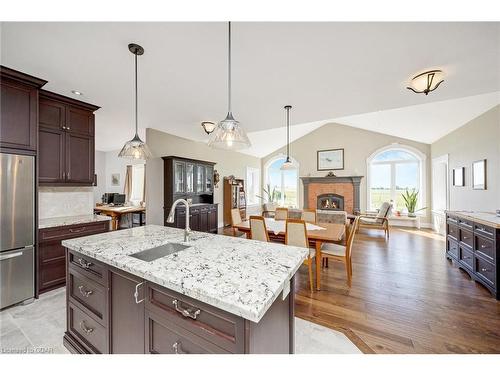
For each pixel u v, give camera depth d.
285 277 1.04
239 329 0.84
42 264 2.45
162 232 2.05
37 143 2.37
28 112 2.28
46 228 2.47
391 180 7.07
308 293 2.63
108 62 2.08
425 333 1.88
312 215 4.25
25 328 1.89
